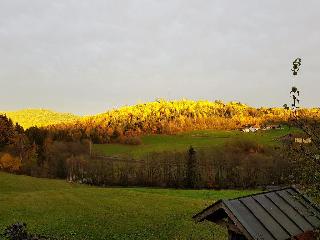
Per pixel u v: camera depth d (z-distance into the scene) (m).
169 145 153.38
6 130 125.50
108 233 39.22
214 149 128.12
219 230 40.34
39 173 118.94
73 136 168.00
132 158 130.25
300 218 11.69
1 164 115.12
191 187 106.88
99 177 113.12
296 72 8.93
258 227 10.84
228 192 81.56
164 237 38.09
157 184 109.88
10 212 46.81
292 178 8.95
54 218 44.53
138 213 48.09
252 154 107.88
